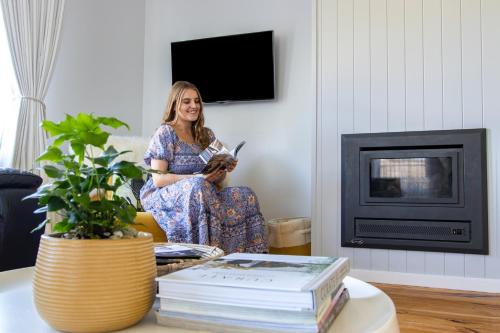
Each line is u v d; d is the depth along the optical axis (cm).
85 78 321
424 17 257
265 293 58
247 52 337
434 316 182
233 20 353
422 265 252
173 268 83
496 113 241
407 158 259
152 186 229
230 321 60
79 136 62
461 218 244
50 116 292
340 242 270
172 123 240
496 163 240
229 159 222
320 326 56
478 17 246
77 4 314
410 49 259
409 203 254
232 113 351
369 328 61
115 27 351
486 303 207
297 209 326
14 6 254
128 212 66
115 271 61
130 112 367
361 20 271
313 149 278
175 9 375
